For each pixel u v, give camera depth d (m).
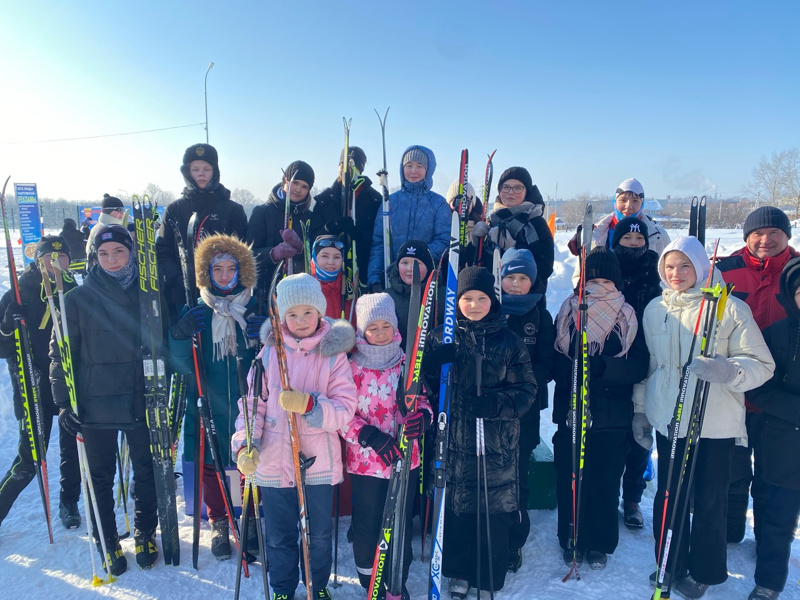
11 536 2.92
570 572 2.55
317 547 2.31
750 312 2.40
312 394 2.22
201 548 2.82
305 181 3.53
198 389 2.56
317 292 2.29
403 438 2.21
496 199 3.56
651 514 3.21
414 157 3.35
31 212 11.23
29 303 2.99
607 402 2.58
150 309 2.53
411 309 2.21
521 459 2.70
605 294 2.61
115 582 2.52
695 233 3.04
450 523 2.47
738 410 2.38
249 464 2.09
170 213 3.45
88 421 2.48
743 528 2.86
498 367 2.36
